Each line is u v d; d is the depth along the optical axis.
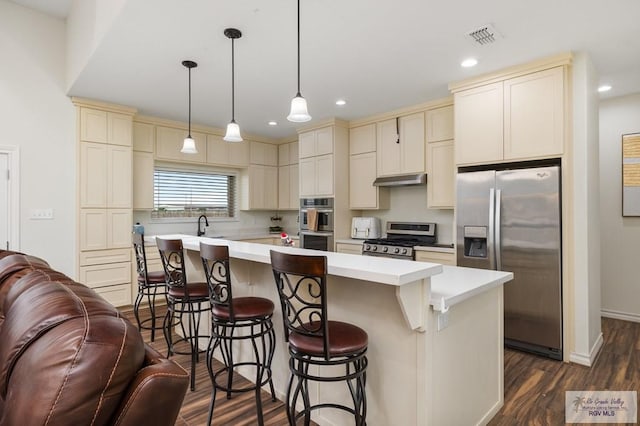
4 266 1.68
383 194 4.80
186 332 3.37
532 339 3.04
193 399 2.32
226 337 2.08
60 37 4.00
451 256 3.70
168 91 3.79
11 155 3.69
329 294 2.03
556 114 2.93
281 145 6.25
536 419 2.10
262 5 2.22
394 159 4.48
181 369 0.79
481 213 3.29
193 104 4.24
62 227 3.97
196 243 2.76
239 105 4.29
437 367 1.68
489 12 2.31
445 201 4.01
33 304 0.92
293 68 3.19
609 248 4.05
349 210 5.04
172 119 4.91
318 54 2.92
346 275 1.54
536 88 3.03
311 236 5.14
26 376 0.72
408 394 1.67
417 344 1.63
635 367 2.78
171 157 4.95
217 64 3.11
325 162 4.96
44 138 3.87
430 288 1.63
